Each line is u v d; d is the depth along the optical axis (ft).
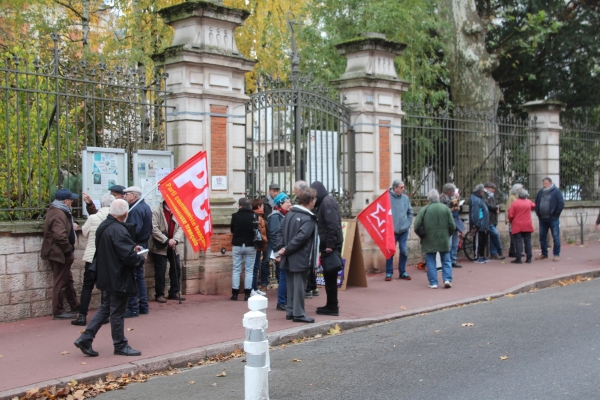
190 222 28.60
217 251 34.06
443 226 36.04
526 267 43.91
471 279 39.22
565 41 66.80
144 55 51.16
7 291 27.27
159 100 33.47
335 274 29.04
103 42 57.00
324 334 26.89
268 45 63.41
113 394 19.30
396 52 43.37
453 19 59.00
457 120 48.14
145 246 29.43
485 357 22.03
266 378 16.33
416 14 57.67
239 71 35.19
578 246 56.18
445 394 18.16
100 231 22.09
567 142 58.65
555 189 47.44
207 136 33.58
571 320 27.53
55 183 30.99
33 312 28.12
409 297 33.81
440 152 47.75
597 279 40.55
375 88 41.98
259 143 36.73
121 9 56.29
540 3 65.21
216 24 34.17
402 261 39.70
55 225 27.07
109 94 31.48
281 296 30.50
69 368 20.85
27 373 20.35
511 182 53.83
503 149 52.70
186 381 20.42
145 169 31.65
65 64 31.89
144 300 29.07
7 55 29.68
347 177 42.01
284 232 27.81
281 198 33.53
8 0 51.37
